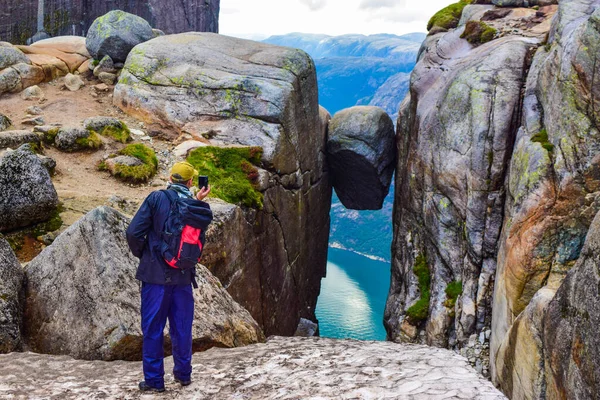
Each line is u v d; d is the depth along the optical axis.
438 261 14.93
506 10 18.42
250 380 5.39
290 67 16.92
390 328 16.84
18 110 15.20
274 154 15.27
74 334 6.30
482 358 12.24
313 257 19.97
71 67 18.25
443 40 17.88
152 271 4.82
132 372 5.66
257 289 13.16
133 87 16.31
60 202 10.26
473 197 13.51
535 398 7.42
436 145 15.16
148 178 12.73
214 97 15.86
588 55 10.12
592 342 5.14
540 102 12.09
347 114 21.69
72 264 6.68
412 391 4.77
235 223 10.89
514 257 10.43
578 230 9.94
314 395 4.82
